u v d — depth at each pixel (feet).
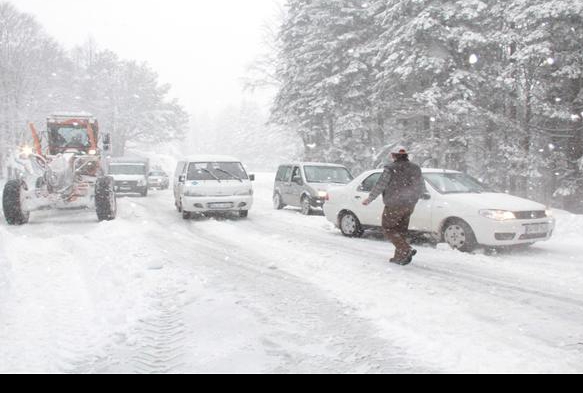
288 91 93.45
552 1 53.78
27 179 53.26
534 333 14.47
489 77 63.21
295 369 12.11
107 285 19.98
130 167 84.64
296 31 93.35
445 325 15.16
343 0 83.92
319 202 48.78
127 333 14.70
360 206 33.71
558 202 70.33
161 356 13.05
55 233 35.35
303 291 19.31
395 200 23.82
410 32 61.72
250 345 13.69
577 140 62.90
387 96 73.67
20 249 26.35
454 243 28.58
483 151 66.95
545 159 63.62
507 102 65.31
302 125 89.10
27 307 16.85
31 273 21.68
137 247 27.71
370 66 81.30
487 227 26.84
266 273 22.62
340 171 53.47
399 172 23.88
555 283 20.67
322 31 85.35
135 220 43.34
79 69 194.70
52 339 14.06
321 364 12.39
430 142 64.69
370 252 28.19
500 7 60.03
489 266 24.17
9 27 128.16
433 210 29.32
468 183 31.91
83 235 32.30
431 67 60.70
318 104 82.89
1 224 40.73
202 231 37.45
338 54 83.87
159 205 62.39
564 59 56.95
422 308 16.92
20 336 14.19
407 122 74.54
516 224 26.86
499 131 63.62
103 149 50.34
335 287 19.90
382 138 84.53
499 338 14.02
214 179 45.47
